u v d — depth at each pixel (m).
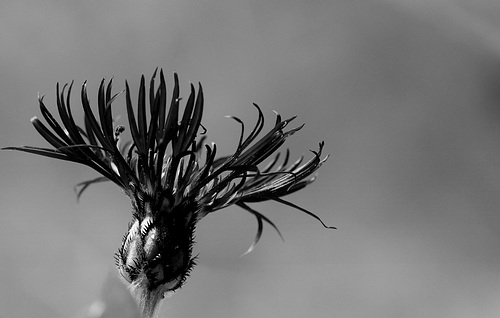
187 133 0.37
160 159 0.37
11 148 0.37
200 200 0.37
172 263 0.37
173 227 0.37
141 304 0.36
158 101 0.37
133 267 0.37
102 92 0.37
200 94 0.37
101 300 0.27
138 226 0.37
